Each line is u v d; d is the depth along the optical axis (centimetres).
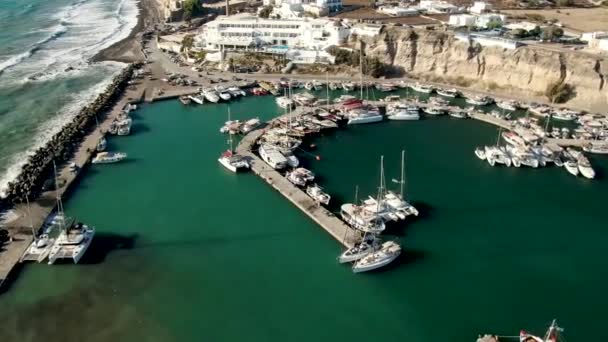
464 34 18675
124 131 14338
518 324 7938
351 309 8275
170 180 12062
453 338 7725
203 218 10594
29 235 9775
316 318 8106
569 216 10669
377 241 9631
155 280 8838
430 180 12050
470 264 9238
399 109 15838
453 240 9862
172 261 9294
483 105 16675
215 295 8544
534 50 17312
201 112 16162
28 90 17588
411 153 13375
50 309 8181
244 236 10012
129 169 12550
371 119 15275
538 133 14125
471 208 10906
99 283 8744
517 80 17475
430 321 8044
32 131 14225
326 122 14875
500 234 10069
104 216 10581
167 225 10350
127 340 7650
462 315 8131
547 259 9381
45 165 11981
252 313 8200
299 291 8631
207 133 14638
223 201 11206
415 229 10188
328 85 18212
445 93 17538
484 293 8575
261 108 16488
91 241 9700
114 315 8100
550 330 7250
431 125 15200
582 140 13775
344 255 9169
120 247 9631
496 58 17938
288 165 12494
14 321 7944
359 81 18812
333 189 11594
